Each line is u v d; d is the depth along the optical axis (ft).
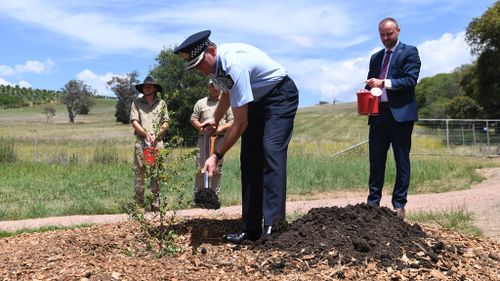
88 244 17.03
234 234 17.29
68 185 41.16
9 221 27.43
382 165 21.01
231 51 15.31
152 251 15.89
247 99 15.03
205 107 28.40
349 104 285.23
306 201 34.19
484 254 15.60
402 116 20.13
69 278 13.21
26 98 496.64
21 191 38.91
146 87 27.71
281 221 15.75
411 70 20.24
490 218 23.95
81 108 317.01
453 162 55.11
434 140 81.46
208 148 28.58
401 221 16.51
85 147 83.10
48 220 27.14
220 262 14.34
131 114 27.76
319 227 15.53
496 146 75.10
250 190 16.98
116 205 31.30
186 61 15.70
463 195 32.96
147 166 16.24
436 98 220.43
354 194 38.32
